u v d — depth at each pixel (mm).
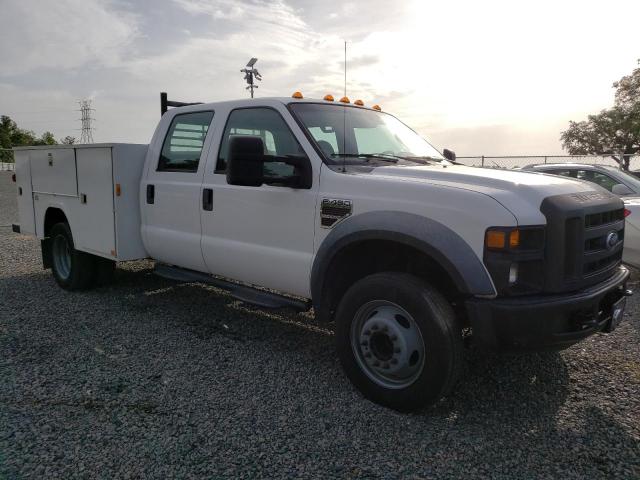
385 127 4770
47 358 4188
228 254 4492
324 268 3695
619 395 3672
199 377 3879
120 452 2877
